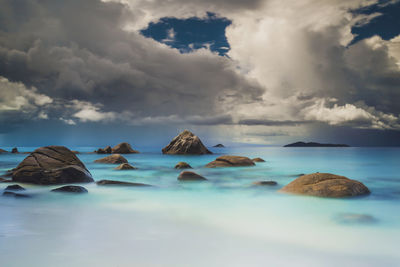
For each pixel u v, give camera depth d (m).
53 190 8.58
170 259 3.47
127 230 4.77
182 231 4.78
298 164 21.91
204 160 25.34
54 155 11.44
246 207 6.86
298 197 7.80
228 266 3.29
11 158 28.62
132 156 30.98
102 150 36.78
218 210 6.52
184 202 7.48
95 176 13.74
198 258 3.54
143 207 6.82
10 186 8.68
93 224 5.13
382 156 33.91
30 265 3.16
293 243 4.23
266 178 13.01
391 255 3.77
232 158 18.58
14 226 4.86
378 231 4.90
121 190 9.17
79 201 7.41
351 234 4.70
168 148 34.97
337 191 7.75
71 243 4.00
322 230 4.93
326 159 27.92
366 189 8.16
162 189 9.57
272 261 3.48
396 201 7.41
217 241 4.26
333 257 3.66
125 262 3.33
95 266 3.18
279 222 5.46
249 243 4.18
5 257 3.41
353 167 19.83
